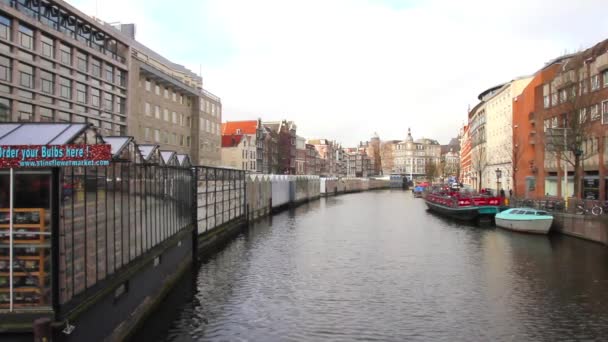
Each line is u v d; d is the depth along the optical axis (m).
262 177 49.28
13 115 31.06
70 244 9.83
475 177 90.69
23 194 9.34
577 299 17.64
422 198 90.94
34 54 33.00
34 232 9.34
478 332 14.37
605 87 36.97
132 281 13.77
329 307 16.83
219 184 31.50
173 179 20.16
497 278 21.03
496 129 73.75
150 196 16.14
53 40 35.34
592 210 30.66
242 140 90.44
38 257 9.40
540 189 49.50
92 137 11.93
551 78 45.59
